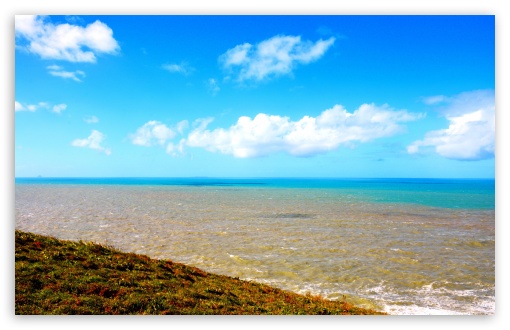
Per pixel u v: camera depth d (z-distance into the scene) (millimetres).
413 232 50250
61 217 61438
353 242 42656
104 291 15078
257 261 32688
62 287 14836
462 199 109188
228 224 56562
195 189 187250
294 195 136250
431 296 23531
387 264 32125
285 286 25438
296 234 47812
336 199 113188
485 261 33625
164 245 39469
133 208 79438
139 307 14484
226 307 15672
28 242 18891
